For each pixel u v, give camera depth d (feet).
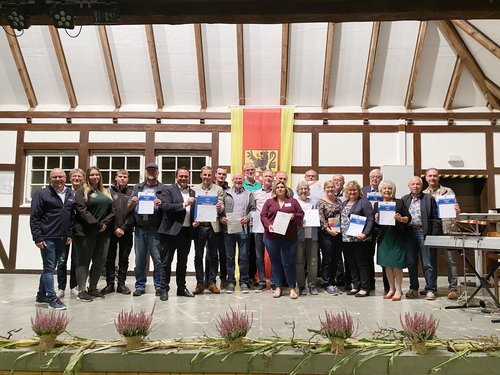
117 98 23.41
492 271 14.25
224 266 17.60
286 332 10.39
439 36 20.94
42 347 8.77
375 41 20.66
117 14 11.87
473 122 22.90
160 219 15.39
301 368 8.54
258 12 12.10
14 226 23.24
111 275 16.38
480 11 11.59
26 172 23.94
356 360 8.57
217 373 8.66
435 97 23.07
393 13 11.81
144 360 8.66
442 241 13.66
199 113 23.41
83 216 14.48
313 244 16.21
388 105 23.40
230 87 23.18
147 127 23.52
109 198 15.39
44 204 13.44
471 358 8.54
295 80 22.80
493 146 22.79
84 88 23.39
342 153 23.12
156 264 15.44
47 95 23.72
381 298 15.30
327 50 21.25
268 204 15.80
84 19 12.59
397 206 15.02
